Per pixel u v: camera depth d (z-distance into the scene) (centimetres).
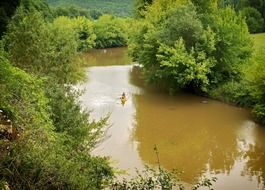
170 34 3516
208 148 2261
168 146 2280
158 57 3362
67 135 1266
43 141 931
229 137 2419
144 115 2850
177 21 3503
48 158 839
